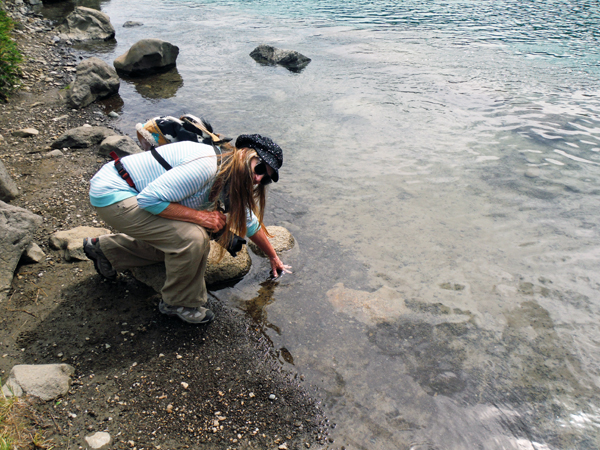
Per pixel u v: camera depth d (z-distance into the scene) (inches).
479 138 238.7
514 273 146.9
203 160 107.4
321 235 165.8
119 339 121.0
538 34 462.0
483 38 444.5
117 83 299.3
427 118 262.5
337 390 109.7
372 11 566.6
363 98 291.4
